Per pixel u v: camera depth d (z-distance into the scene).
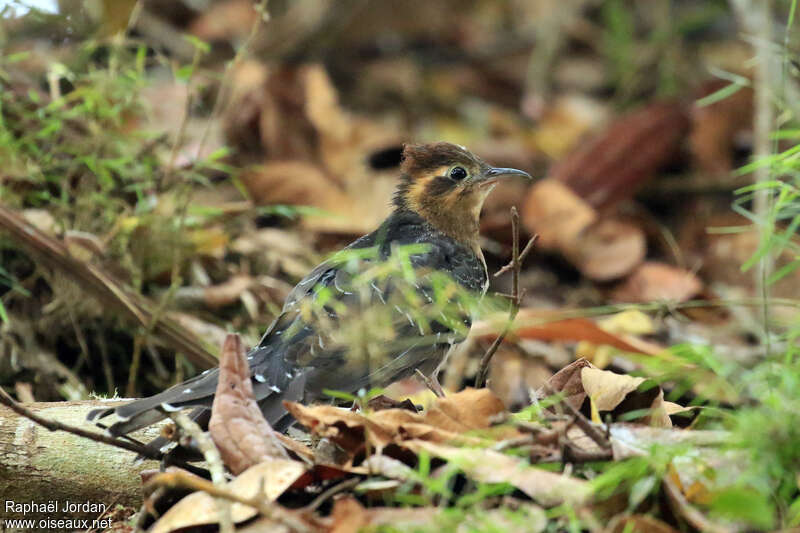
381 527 6.01
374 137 14.65
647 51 17.50
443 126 16.69
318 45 17.53
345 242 13.15
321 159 14.27
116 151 12.02
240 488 6.37
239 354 7.00
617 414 7.52
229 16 16.89
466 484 6.62
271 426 7.70
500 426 6.84
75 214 11.69
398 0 18.36
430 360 8.93
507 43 18.70
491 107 17.53
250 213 12.64
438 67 18.22
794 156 9.02
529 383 10.70
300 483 6.62
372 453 6.74
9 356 10.64
